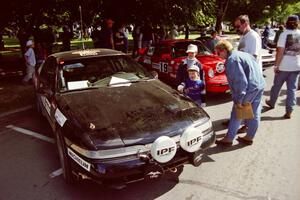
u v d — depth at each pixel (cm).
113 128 331
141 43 1345
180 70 501
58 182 390
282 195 340
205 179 379
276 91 611
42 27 1299
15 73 1143
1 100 794
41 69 596
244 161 419
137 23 1298
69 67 480
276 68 578
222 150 455
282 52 559
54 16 1219
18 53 1853
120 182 318
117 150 314
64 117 370
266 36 1497
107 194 359
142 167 320
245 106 429
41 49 1068
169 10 1191
